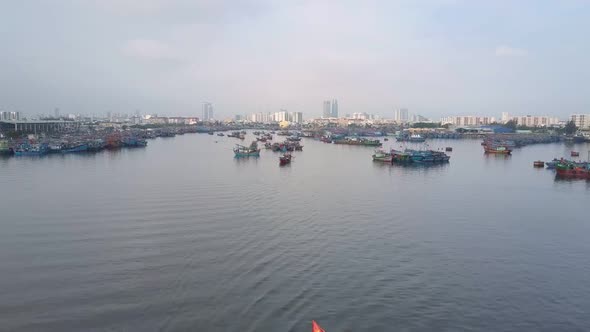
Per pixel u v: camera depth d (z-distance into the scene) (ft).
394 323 83.82
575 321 86.07
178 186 228.63
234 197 198.08
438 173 302.04
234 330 80.12
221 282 99.71
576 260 118.93
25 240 130.41
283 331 79.97
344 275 104.99
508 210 179.73
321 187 232.32
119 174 275.80
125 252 119.44
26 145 417.08
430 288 99.09
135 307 88.33
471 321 85.35
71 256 116.37
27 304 89.97
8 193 205.26
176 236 134.10
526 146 622.13
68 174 274.57
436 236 139.03
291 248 123.85
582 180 272.72
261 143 635.25
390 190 225.97
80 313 86.22
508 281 104.01
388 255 119.85
